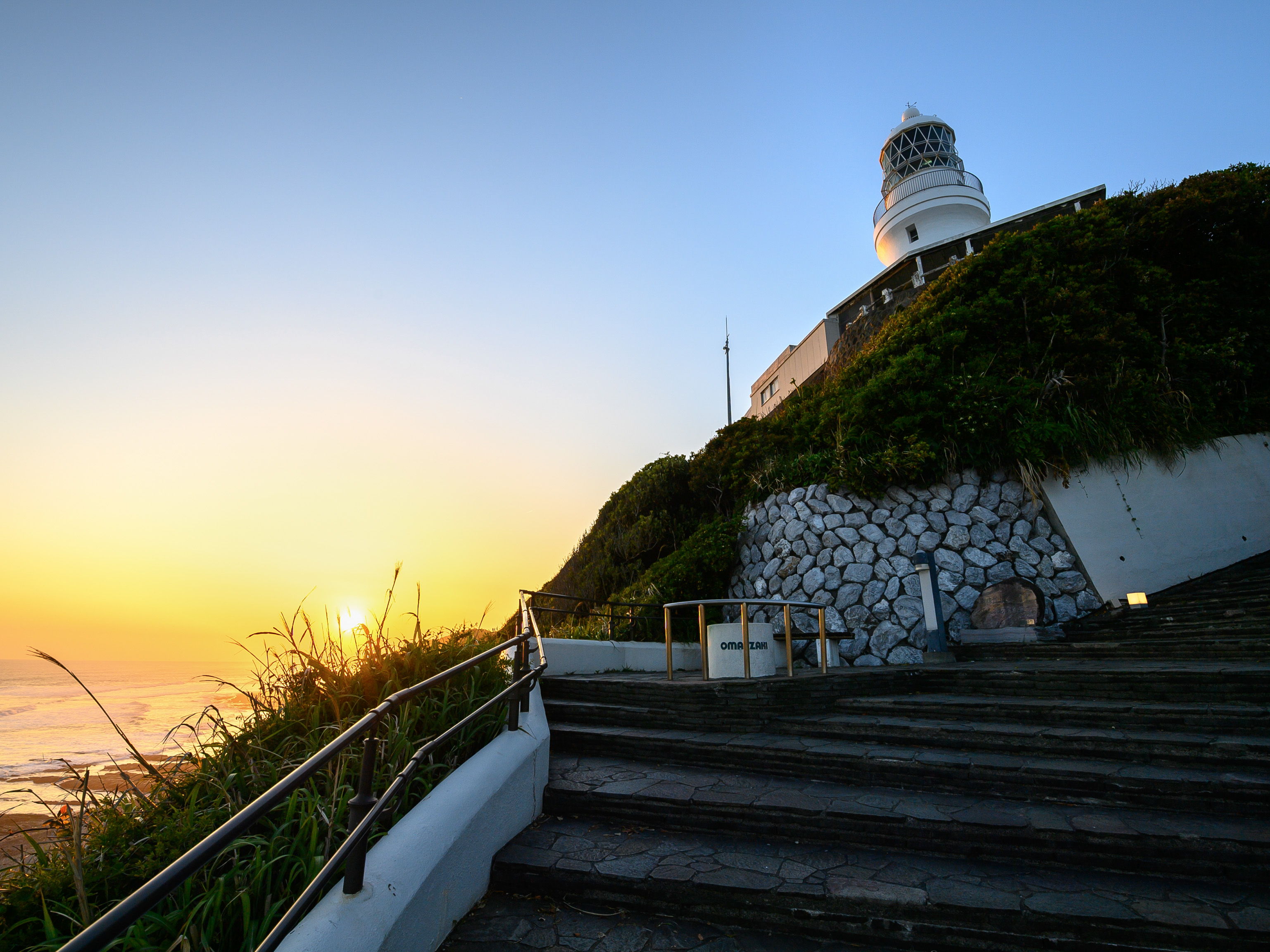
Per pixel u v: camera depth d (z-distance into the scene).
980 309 12.16
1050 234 13.05
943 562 10.43
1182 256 13.29
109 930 1.39
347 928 2.46
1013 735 5.17
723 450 14.85
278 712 4.23
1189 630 7.61
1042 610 8.98
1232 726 4.93
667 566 12.98
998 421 10.70
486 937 3.24
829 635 9.48
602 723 6.59
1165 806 4.19
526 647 5.29
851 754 5.09
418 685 3.15
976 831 3.93
